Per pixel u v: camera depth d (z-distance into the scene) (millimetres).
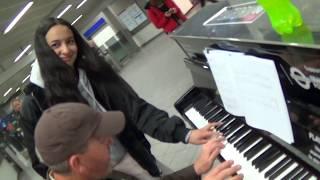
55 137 955
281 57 1037
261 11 1366
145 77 8656
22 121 1856
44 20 1787
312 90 1018
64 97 1783
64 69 1772
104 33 14992
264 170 1323
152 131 1911
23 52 11148
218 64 1349
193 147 3828
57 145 952
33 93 1816
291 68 1030
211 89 1899
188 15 6418
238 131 1594
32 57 11711
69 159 962
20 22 7730
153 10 6605
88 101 1865
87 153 984
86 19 15461
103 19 14883
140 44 14992
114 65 14336
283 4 988
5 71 11148
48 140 962
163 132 1848
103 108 1931
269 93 1099
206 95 2047
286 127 1110
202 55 1850
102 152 1026
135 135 2016
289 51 975
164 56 9344
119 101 1992
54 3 8461
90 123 1005
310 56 914
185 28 2018
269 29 1135
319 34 902
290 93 1118
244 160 1439
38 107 1817
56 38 1740
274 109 1120
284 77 1093
